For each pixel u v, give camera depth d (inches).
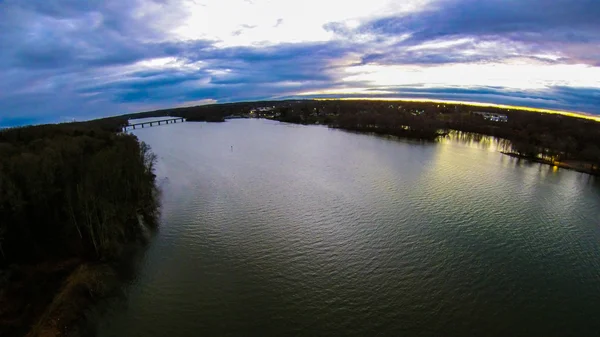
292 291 2060.8
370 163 5551.2
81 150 3235.7
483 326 1815.9
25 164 2436.0
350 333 1740.9
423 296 2046.0
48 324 1683.1
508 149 7081.7
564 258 2536.9
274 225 2979.8
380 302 1980.8
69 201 2386.8
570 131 7775.6
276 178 4542.3
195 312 1870.1
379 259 2444.6
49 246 2326.5
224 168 5118.1
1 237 2009.1
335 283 2150.6
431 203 3602.4
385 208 3432.6
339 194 3858.3
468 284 2177.7
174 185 4158.5
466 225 3061.0
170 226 2928.2
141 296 1994.3
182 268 2288.4
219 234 2790.4
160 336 1696.6
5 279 1886.1
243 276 2208.4
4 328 1626.5
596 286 2198.6
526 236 2886.3
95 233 2476.6
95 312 1844.2
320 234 2817.4
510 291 2123.5
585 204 3718.0
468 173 4945.9
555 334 1779.0
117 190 2768.2
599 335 1777.8
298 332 1740.9
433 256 2507.4
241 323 1796.3
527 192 4092.0
